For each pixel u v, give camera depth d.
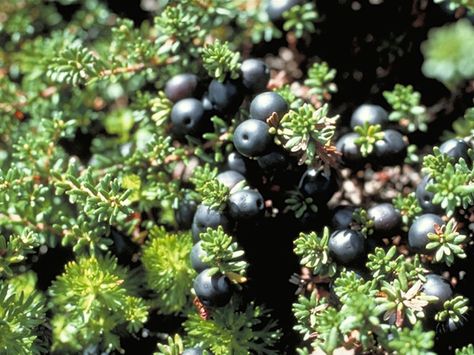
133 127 0.28
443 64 0.28
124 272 0.25
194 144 0.25
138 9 0.30
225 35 0.29
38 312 0.24
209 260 0.23
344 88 0.28
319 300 0.23
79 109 0.28
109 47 0.28
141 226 0.26
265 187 0.25
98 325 0.25
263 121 0.23
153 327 0.25
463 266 0.24
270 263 0.24
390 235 0.24
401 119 0.26
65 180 0.24
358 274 0.23
